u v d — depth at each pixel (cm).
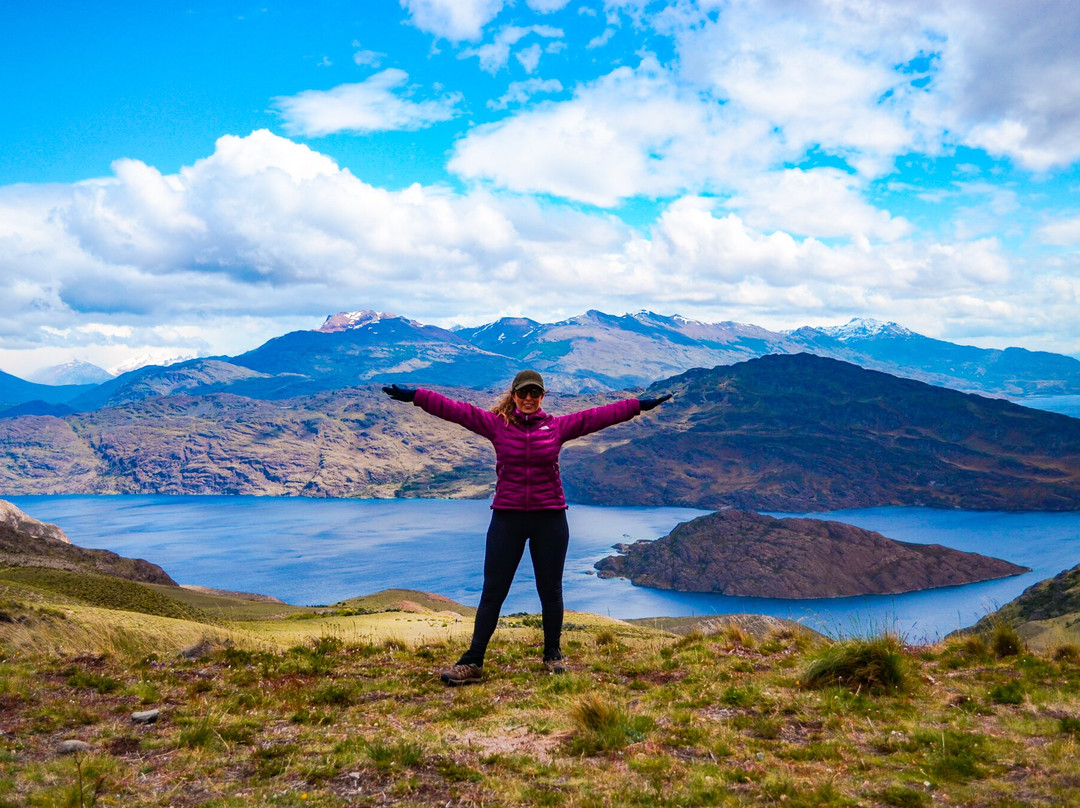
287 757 574
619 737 608
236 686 834
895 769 546
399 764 553
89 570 6169
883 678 783
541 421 853
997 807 468
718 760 572
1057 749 558
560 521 866
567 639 1276
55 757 578
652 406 855
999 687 752
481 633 862
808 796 489
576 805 479
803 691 782
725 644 1074
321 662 964
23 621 1027
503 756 574
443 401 854
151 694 767
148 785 520
